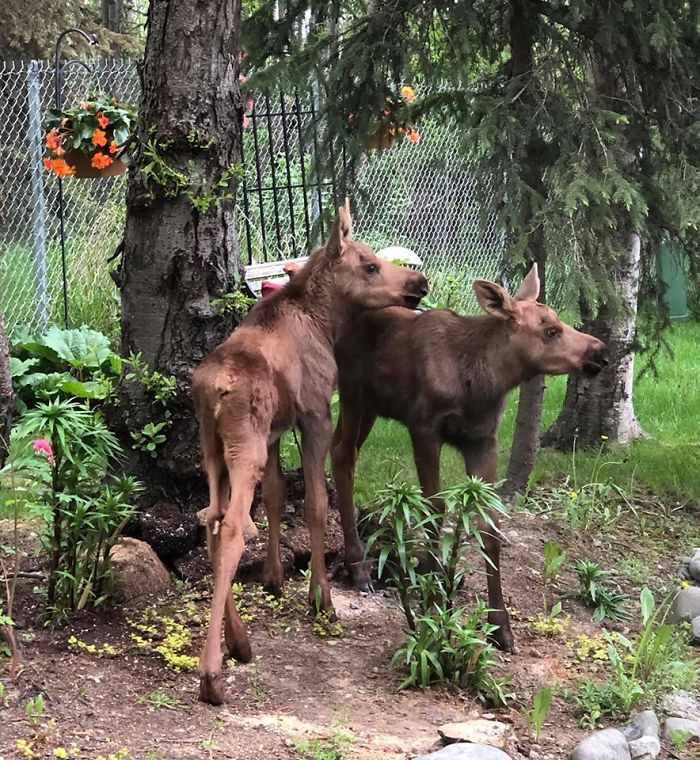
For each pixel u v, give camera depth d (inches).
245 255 428.1
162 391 202.2
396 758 145.9
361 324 207.3
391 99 247.9
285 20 254.2
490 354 194.5
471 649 171.8
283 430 180.5
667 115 238.7
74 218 423.8
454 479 275.9
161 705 154.7
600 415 328.8
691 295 265.7
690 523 273.3
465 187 472.1
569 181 213.2
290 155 446.3
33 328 383.2
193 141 202.2
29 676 157.8
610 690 174.9
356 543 212.5
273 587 200.4
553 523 255.3
